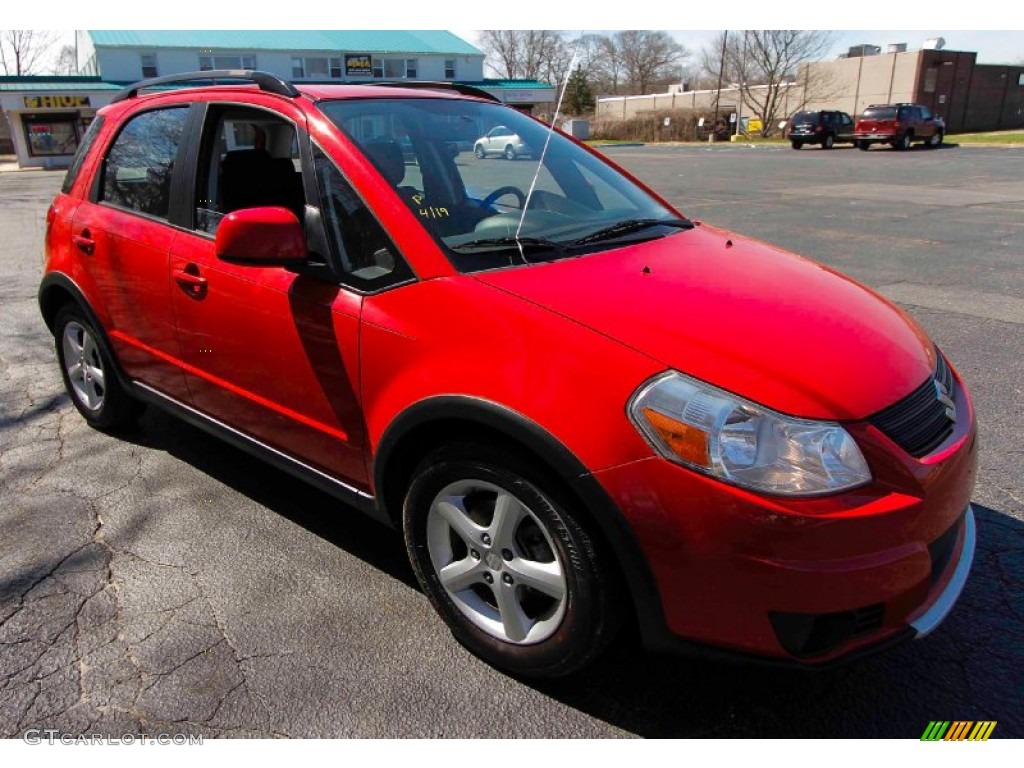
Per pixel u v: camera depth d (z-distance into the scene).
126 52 40.91
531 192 3.05
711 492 1.93
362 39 47.50
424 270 2.47
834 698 2.38
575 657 2.25
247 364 3.03
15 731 2.28
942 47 46.91
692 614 2.04
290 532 3.34
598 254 2.72
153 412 4.67
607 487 2.01
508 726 2.29
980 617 2.71
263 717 2.33
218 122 3.27
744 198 15.26
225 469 3.92
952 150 31.53
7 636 2.68
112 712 2.35
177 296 3.27
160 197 3.46
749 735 2.25
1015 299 6.80
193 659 2.56
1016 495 3.47
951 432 2.30
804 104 53.09
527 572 2.30
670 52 84.19
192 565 3.09
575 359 2.11
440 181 2.85
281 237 2.57
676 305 2.33
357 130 2.86
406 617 2.77
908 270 8.12
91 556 3.16
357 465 2.73
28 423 4.54
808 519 1.90
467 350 2.28
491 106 3.56
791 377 2.06
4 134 50.56
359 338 2.54
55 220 4.11
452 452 2.35
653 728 2.28
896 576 1.98
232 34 43.97
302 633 2.69
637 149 40.22
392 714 2.34
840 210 13.11
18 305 7.35
